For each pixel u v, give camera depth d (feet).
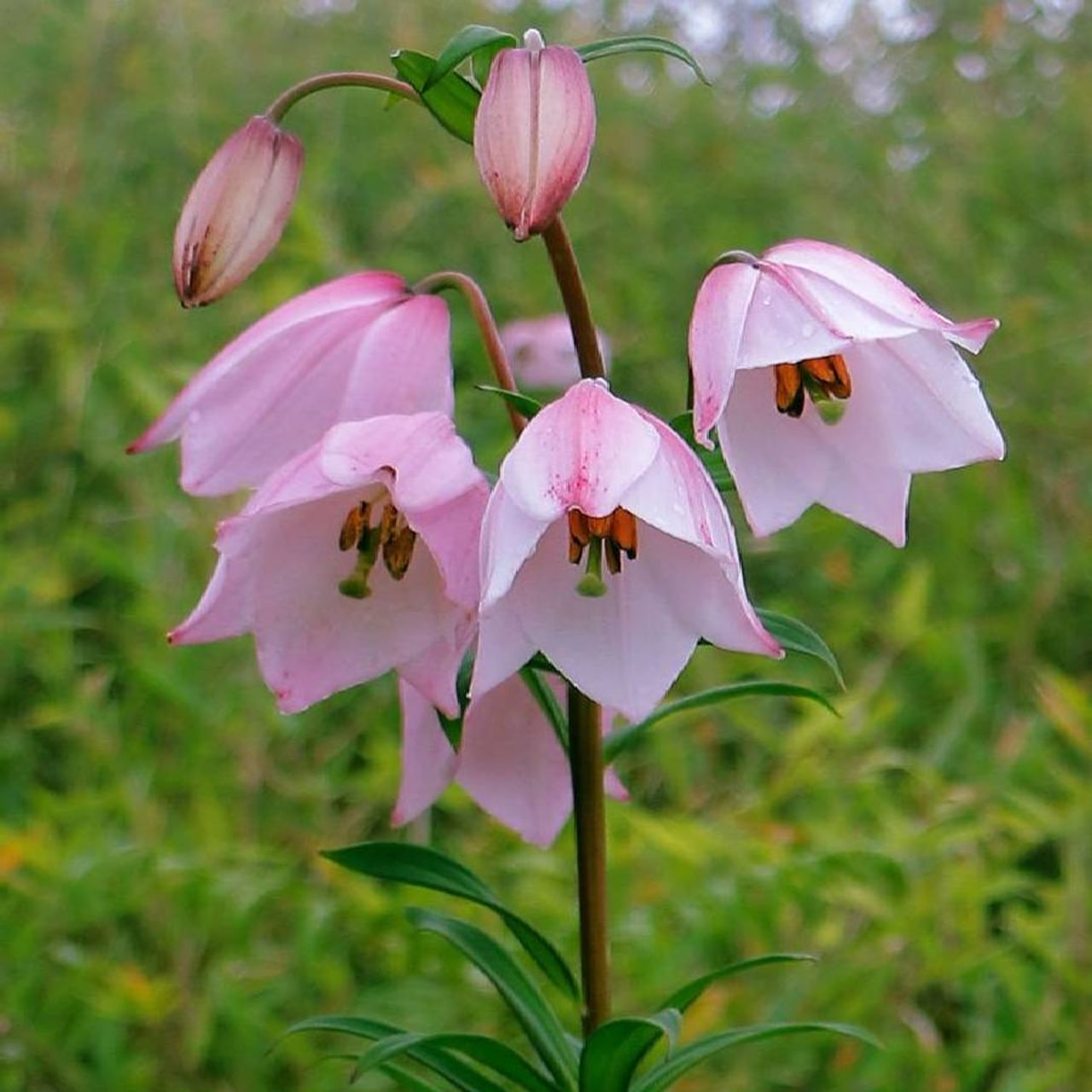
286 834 2.28
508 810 1.52
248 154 1.42
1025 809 2.15
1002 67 4.31
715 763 2.54
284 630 1.36
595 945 1.45
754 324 1.31
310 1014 2.07
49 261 3.33
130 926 2.15
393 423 1.32
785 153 3.99
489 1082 1.47
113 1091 1.95
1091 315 3.34
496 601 1.22
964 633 2.59
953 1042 2.16
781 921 2.05
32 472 2.89
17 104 3.81
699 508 1.26
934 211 3.68
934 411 1.37
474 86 1.35
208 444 1.43
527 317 3.28
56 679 2.41
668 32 4.58
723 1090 1.98
